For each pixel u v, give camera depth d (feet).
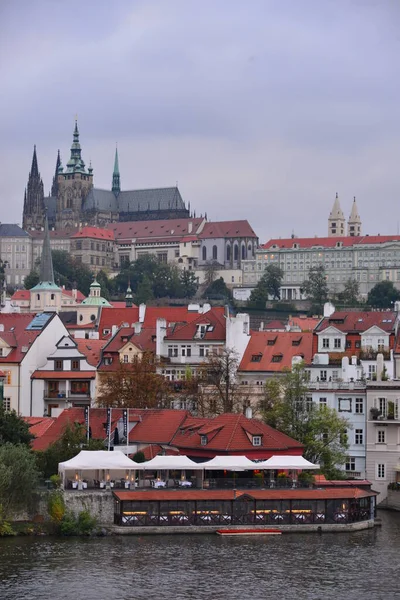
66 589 642.63
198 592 644.69
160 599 633.20
